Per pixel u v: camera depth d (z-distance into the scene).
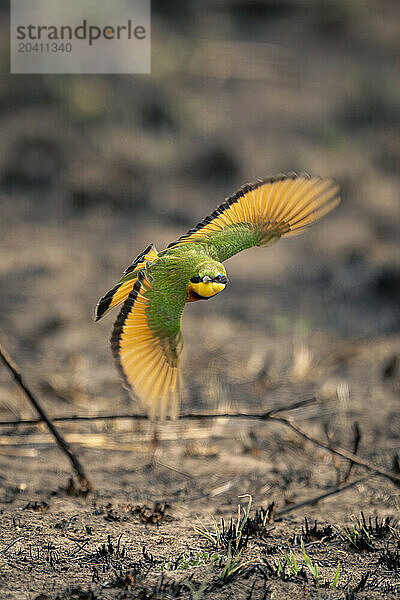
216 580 6.13
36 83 21.45
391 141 22.48
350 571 6.44
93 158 19.66
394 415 10.84
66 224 17.83
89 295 14.89
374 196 19.91
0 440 9.77
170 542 6.96
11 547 6.71
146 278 5.02
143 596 5.82
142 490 8.54
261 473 9.13
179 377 4.72
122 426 10.37
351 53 27.41
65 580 6.11
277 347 13.45
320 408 11.17
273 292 15.67
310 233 18.23
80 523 7.38
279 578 6.21
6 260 16.03
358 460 8.38
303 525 7.54
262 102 23.39
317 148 21.81
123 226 17.94
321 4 29.81
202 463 9.41
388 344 13.45
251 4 29.34
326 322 14.48
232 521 7.25
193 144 20.98
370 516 7.78
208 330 14.09
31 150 19.50
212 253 5.41
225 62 25.12
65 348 12.97
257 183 5.69
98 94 21.58
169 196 19.20
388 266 15.90
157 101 21.95
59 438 8.23
